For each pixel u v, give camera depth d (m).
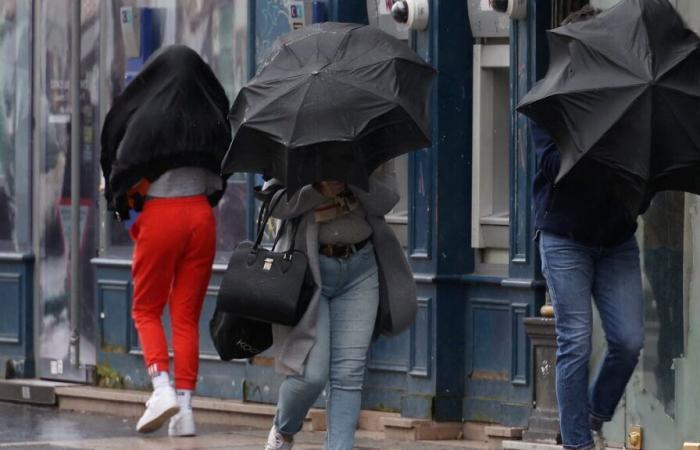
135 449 25.73
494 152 27.06
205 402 29.58
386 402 27.73
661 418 23.55
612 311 20.62
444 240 26.94
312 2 28.27
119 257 31.70
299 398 20.16
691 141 18.92
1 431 28.55
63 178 32.69
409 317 20.45
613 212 20.17
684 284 23.11
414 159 27.12
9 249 33.53
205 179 26.58
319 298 19.89
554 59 19.97
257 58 29.22
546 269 20.59
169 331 30.89
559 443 24.88
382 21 28.17
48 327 33.06
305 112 18.84
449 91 26.89
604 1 24.25
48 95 32.84
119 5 31.62
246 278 19.70
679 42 19.41
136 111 26.22
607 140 18.84
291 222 20.08
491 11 26.58
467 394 27.02
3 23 33.41
